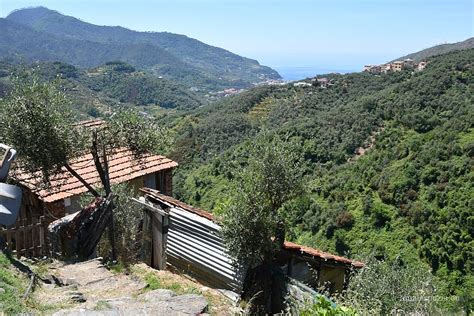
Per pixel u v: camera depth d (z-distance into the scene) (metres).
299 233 42.47
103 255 10.44
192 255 10.67
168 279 8.78
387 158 45.06
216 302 8.21
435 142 43.09
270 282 9.21
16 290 5.62
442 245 33.91
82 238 9.83
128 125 11.01
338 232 39.47
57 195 12.42
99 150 11.18
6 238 9.58
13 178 11.04
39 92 9.51
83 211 10.41
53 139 9.55
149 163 15.59
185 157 62.25
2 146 7.31
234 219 9.10
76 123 10.54
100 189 12.45
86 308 5.52
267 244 9.21
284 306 8.87
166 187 16.17
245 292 9.34
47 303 5.59
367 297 7.29
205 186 47.34
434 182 39.00
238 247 9.11
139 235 11.95
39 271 7.23
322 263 11.23
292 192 9.65
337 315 4.98
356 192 42.94
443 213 35.38
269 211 9.27
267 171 9.41
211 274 10.26
